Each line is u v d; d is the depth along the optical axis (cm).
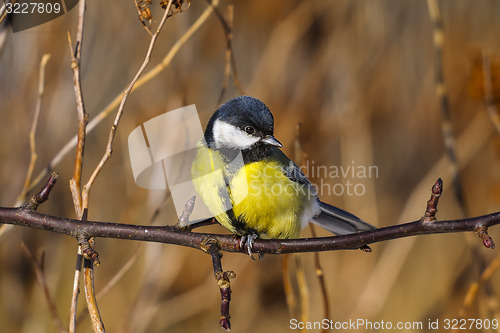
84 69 1113
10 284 1054
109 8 1109
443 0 1348
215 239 518
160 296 951
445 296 1148
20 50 1006
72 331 441
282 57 1172
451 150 830
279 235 656
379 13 1223
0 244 1066
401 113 1326
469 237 834
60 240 1079
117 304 1076
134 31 1098
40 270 645
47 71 1020
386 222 1280
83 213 485
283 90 1174
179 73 1010
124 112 1059
